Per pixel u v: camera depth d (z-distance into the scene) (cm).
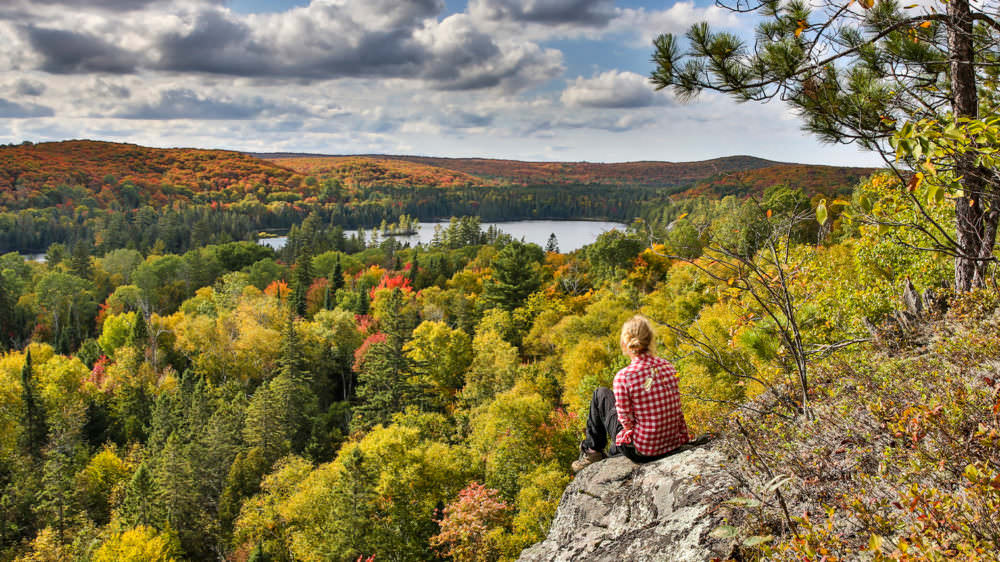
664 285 6059
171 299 12194
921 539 195
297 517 3231
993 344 363
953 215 775
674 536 315
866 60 547
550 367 4666
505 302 6950
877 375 407
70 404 5297
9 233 19975
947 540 193
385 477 2970
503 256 7131
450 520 2470
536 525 2402
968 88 469
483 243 19400
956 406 271
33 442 4947
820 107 532
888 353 492
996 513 191
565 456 2939
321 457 4875
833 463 307
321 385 6475
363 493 2948
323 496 3177
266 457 4494
